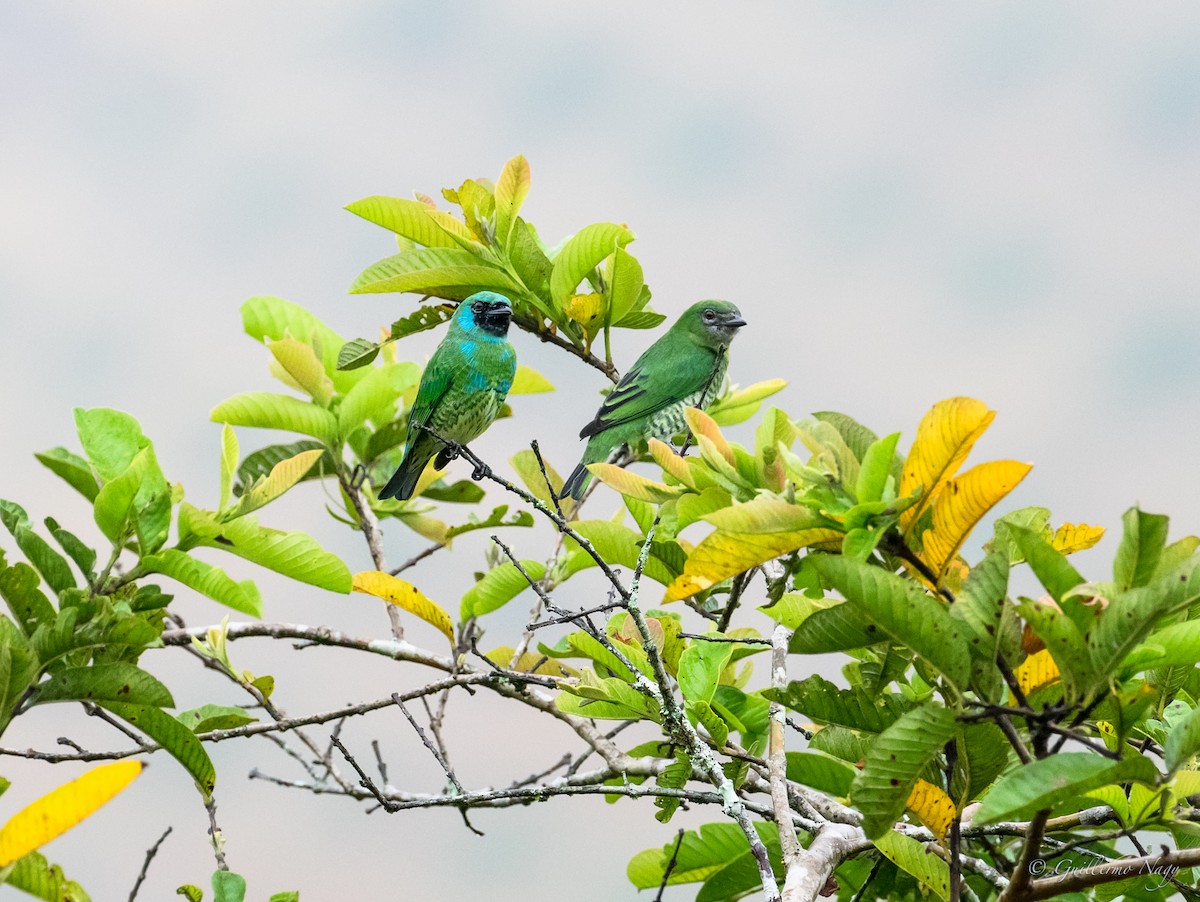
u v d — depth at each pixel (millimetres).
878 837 5902
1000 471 5832
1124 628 5430
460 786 9531
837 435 6562
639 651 9000
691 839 9625
